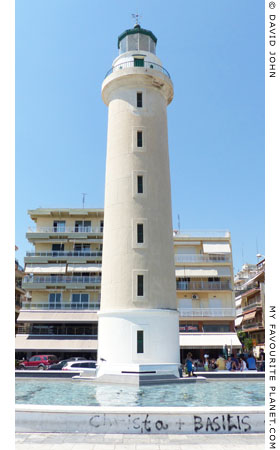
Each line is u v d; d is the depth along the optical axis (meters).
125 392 19.28
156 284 24.98
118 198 26.59
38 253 53.56
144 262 25.06
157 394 18.58
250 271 82.44
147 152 27.25
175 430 11.33
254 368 30.17
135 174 26.66
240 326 69.31
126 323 23.69
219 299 51.53
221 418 11.47
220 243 54.34
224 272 52.34
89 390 20.09
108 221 26.83
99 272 52.16
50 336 46.34
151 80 28.38
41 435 11.12
